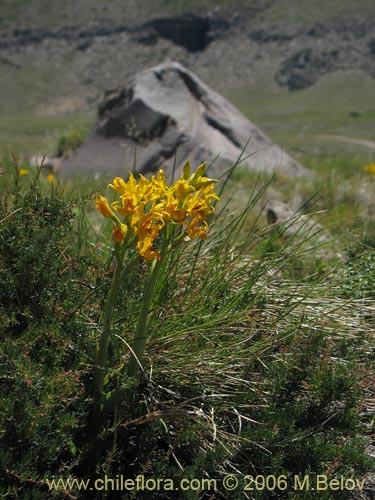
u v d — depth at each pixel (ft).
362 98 308.19
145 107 41.50
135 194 7.73
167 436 8.49
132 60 375.86
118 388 8.41
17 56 379.35
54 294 8.85
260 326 10.76
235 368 9.99
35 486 7.57
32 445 7.48
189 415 8.55
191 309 10.20
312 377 9.45
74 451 8.16
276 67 347.36
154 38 386.32
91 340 8.87
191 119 42.11
